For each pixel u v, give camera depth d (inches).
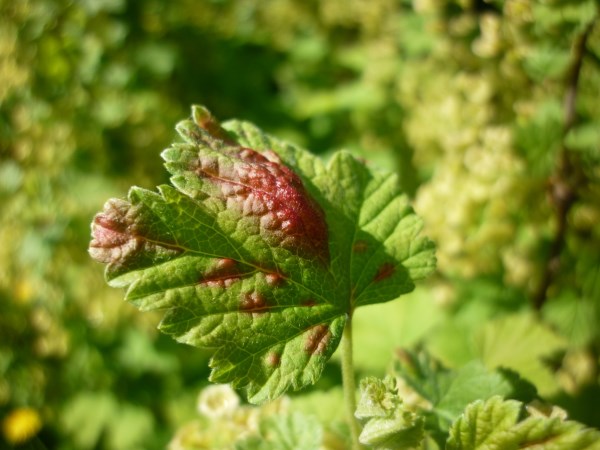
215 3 16.1
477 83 8.5
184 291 3.4
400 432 3.4
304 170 4.3
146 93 13.1
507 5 7.2
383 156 12.9
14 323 12.9
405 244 4.2
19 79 12.3
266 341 3.5
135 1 13.2
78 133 12.5
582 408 7.6
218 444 5.2
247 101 15.1
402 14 14.3
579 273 8.3
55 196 12.4
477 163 8.1
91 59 12.6
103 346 12.7
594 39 7.3
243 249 3.6
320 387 8.9
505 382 4.5
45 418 13.1
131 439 12.2
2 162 12.7
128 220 3.4
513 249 8.2
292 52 16.5
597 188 7.8
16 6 12.3
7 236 12.6
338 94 14.8
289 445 4.5
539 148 7.9
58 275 12.4
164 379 12.4
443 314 8.1
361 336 7.5
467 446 3.7
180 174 3.6
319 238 3.9
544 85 8.1
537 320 6.7
